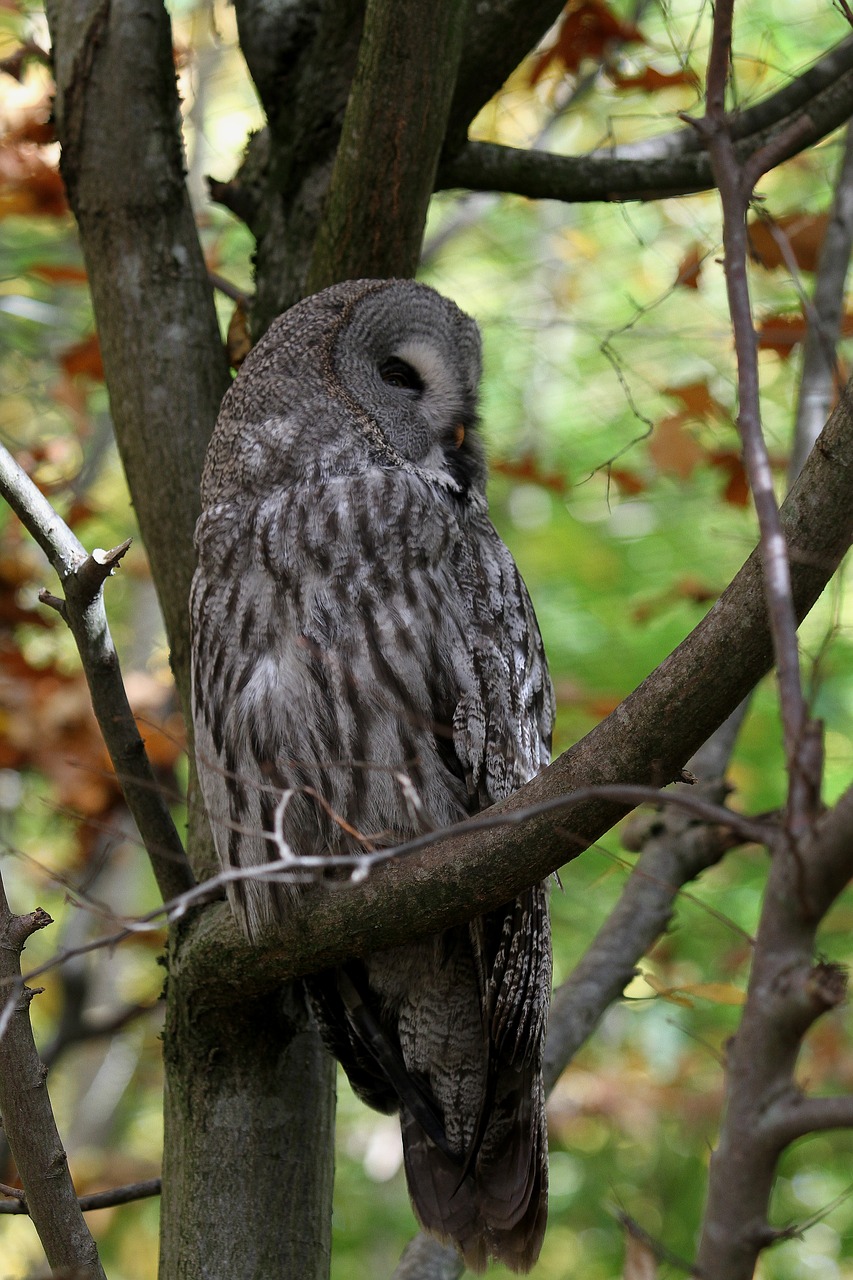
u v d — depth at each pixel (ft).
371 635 22.08
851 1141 53.98
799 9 38.81
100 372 36.94
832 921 45.14
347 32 26.53
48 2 27.40
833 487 16.31
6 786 46.55
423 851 18.48
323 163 26.91
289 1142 22.52
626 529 52.31
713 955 47.78
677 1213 52.26
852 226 29.86
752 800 46.39
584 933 51.83
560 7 25.90
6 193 35.68
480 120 43.37
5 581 40.11
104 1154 48.98
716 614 16.88
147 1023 50.06
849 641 42.93
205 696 22.91
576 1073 52.11
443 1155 23.22
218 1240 21.97
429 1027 23.49
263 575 22.59
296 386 24.47
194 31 41.57
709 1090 51.85
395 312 25.98
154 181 26.37
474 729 22.27
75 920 38.65
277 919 19.95
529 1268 22.34
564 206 58.95
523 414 53.36
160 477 25.67
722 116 15.97
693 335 45.44
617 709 17.56
